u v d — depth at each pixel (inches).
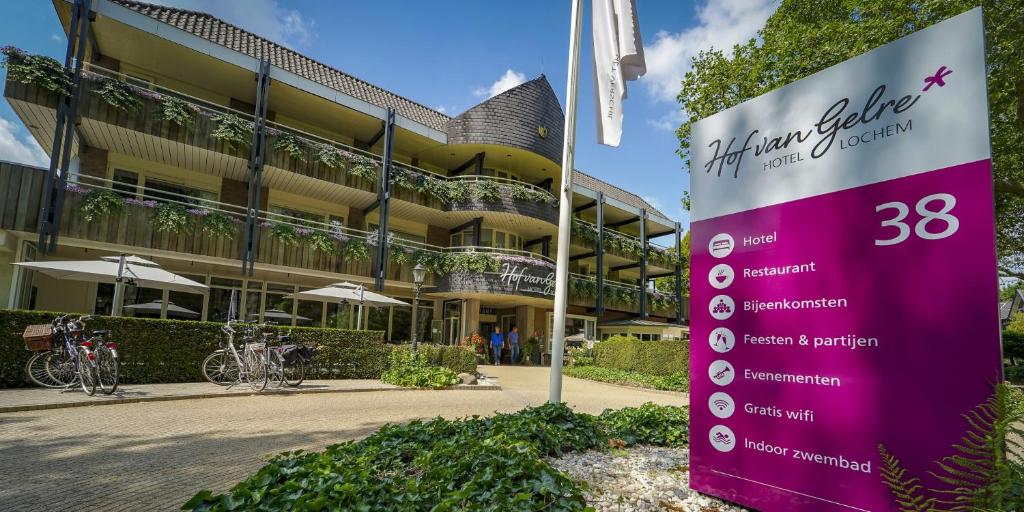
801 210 127.9
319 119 764.0
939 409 98.8
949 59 105.3
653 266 1244.5
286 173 654.5
